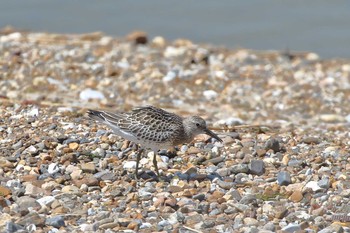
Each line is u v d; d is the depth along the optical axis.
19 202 11.67
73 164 13.50
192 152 14.34
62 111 16.41
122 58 22.88
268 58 24.86
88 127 15.26
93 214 11.59
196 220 11.43
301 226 11.20
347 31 29.36
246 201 12.11
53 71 21.06
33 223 10.99
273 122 18.17
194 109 19.19
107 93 19.88
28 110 16.31
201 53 24.50
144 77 21.14
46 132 14.85
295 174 13.48
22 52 22.50
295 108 19.86
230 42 28.28
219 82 21.39
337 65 24.41
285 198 12.44
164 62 22.86
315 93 21.06
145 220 11.43
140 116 13.02
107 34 28.41
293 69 23.50
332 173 13.50
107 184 12.75
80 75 20.98
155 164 13.17
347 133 16.80
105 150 14.18
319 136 16.14
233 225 11.34
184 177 13.21
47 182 12.65
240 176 13.35
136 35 25.67
